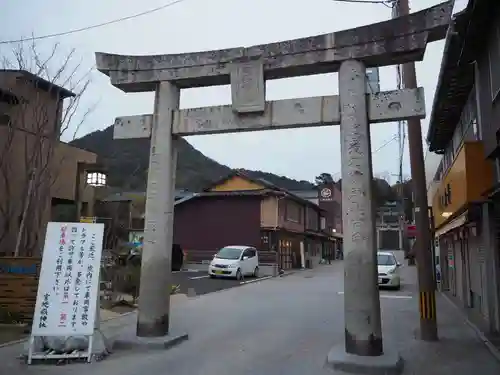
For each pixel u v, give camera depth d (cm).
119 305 1289
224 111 809
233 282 2223
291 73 795
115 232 2278
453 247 1614
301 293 1747
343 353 683
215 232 3139
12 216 1245
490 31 789
